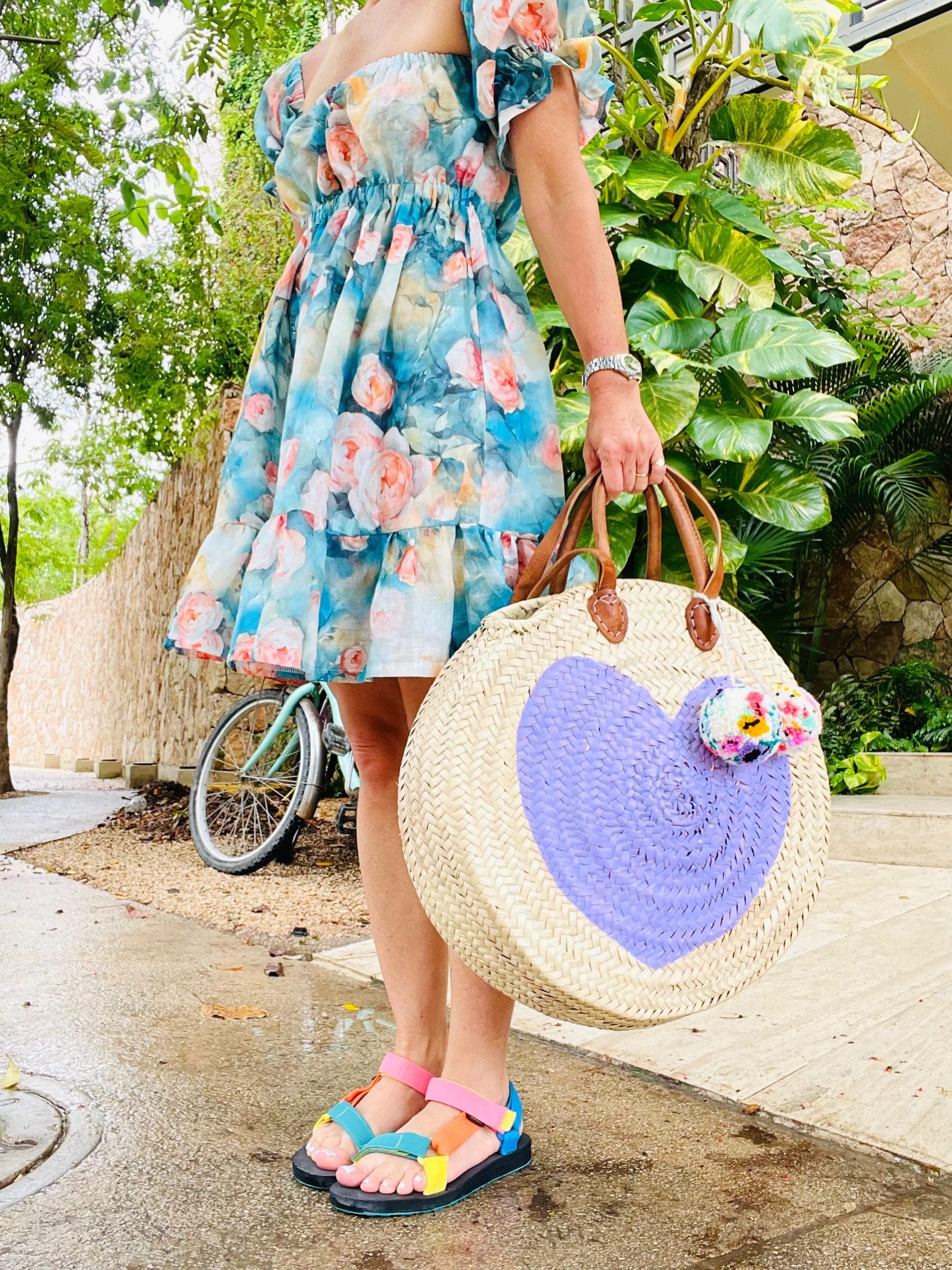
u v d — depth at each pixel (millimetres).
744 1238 1115
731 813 1174
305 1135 1405
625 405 1228
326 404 1282
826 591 5777
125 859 4152
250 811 4289
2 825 5340
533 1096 1563
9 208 6887
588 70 1311
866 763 4473
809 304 5910
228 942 2641
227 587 1425
